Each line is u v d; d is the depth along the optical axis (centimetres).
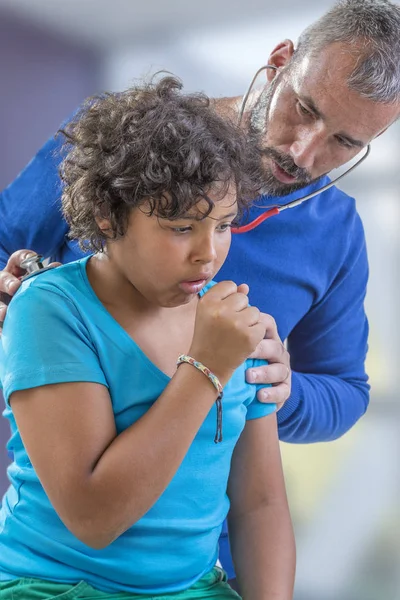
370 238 375
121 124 116
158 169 108
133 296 123
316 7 363
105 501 108
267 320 143
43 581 118
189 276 113
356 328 191
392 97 145
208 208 109
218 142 114
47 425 111
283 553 132
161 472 109
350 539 367
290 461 385
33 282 122
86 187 119
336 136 149
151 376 119
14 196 171
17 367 114
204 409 113
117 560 118
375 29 144
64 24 378
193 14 374
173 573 121
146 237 112
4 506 129
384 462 374
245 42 375
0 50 373
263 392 136
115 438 112
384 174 370
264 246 168
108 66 384
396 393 376
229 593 127
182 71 383
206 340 115
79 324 118
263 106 155
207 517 125
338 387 185
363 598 351
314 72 146
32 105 378
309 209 171
